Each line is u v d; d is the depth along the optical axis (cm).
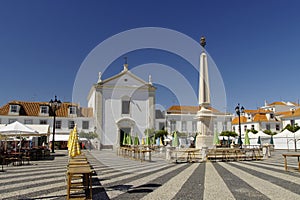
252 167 1230
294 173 1004
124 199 581
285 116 5144
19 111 3753
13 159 1430
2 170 1135
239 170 1108
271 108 6178
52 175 973
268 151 1933
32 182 813
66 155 2289
